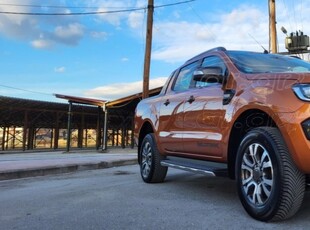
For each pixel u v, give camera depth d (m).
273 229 3.85
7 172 8.93
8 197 6.31
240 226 4.02
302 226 3.91
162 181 7.17
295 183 3.81
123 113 36.91
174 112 6.12
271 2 19.56
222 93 4.89
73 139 55.50
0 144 48.78
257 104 4.19
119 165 12.48
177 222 4.30
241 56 5.26
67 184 7.59
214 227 4.04
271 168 3.97
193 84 5.84
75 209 5.15
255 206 4.18
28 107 34.16
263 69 4.93
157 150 6.97
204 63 5.77
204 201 5.33
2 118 38.03
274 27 19.39
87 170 10.83
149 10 20.62
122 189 6.56
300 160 3.73
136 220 4.46
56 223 4.50
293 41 18.05
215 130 4.95
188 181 7.27
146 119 7.36
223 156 4.85
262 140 4.08
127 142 46.56
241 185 4.39
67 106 34.78
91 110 36.84
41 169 9.69
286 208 3.86
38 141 52.09
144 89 20.45
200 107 5.31
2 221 4.70
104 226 4.29
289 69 5.02
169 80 6.92
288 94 3.91
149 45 20.58
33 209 5.28
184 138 5.72
